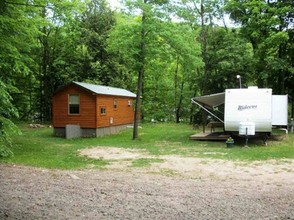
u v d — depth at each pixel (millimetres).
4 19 10211
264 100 16750
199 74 28766
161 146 16844
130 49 19078
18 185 6715
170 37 18688
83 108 22281
